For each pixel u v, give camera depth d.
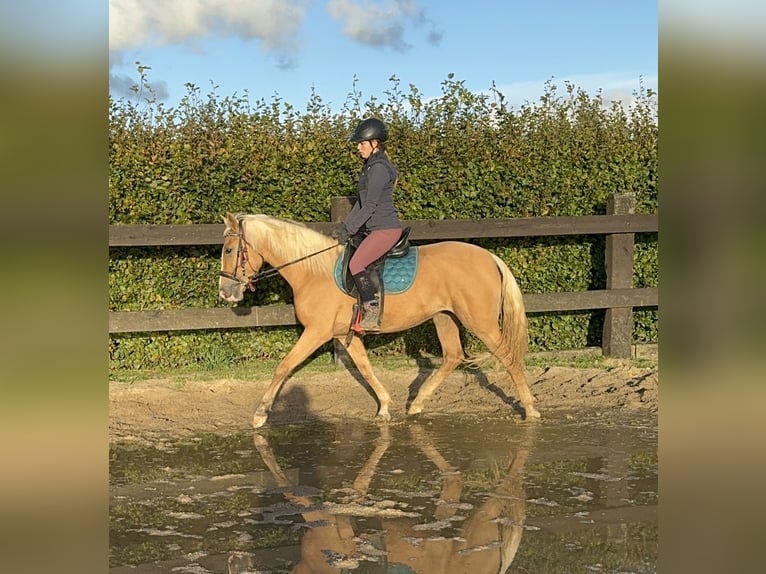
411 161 7.65
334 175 7.52
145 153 7.02
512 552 3.49
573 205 8.19
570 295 7.88
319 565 3.37
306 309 5.92
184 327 7.06
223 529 3.81
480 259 6.01
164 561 3.42
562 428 5.84
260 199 7.39
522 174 7.96
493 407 6.55
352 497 4.29
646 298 8.05
